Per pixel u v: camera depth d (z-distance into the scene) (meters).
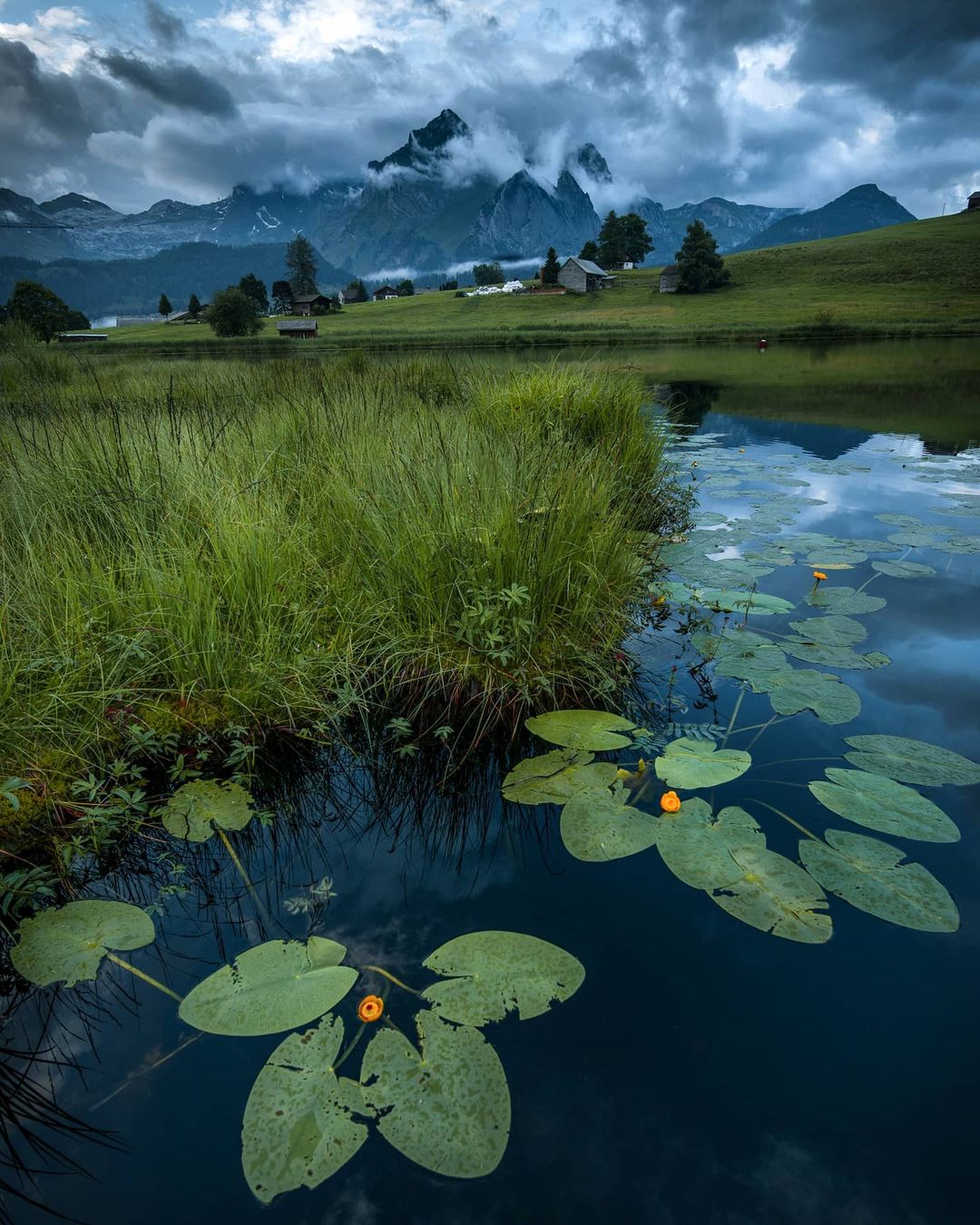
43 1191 1.06
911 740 2.19
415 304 81.56
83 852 1.85
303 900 1.66
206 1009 1.32
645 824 1.79
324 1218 1.01
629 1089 1.18
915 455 7.41
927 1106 1.14
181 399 6.23
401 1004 1.33
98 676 2.30
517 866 1.76
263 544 2.73
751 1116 1.13
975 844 1.76
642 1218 0.99
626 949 1.47
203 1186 1.06
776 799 1.94
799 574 3.84
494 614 2.51
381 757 2.30
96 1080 1.25
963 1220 0.97
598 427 5.05
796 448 7.90
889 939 1.47
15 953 1.50
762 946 1.46
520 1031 1.28
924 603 3.39
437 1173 1.05
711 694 2.61
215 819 1.92
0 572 2.51
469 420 4.76
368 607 2.75
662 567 3.75
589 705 2.54
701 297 60.41
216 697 2.39
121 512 2.96
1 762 1.98
